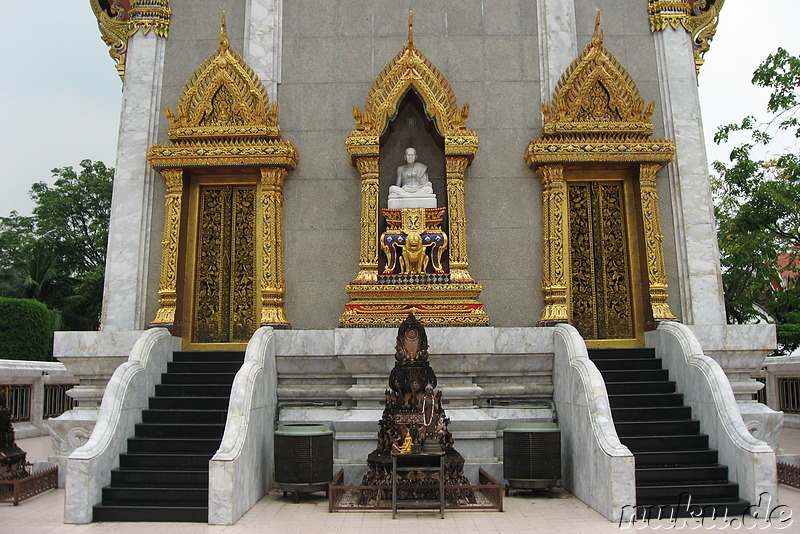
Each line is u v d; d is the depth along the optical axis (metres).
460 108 12.95
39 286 33.12
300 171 12.69
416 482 8.58
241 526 7.85
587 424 8.89
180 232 12.23
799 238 20.73
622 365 11.14
